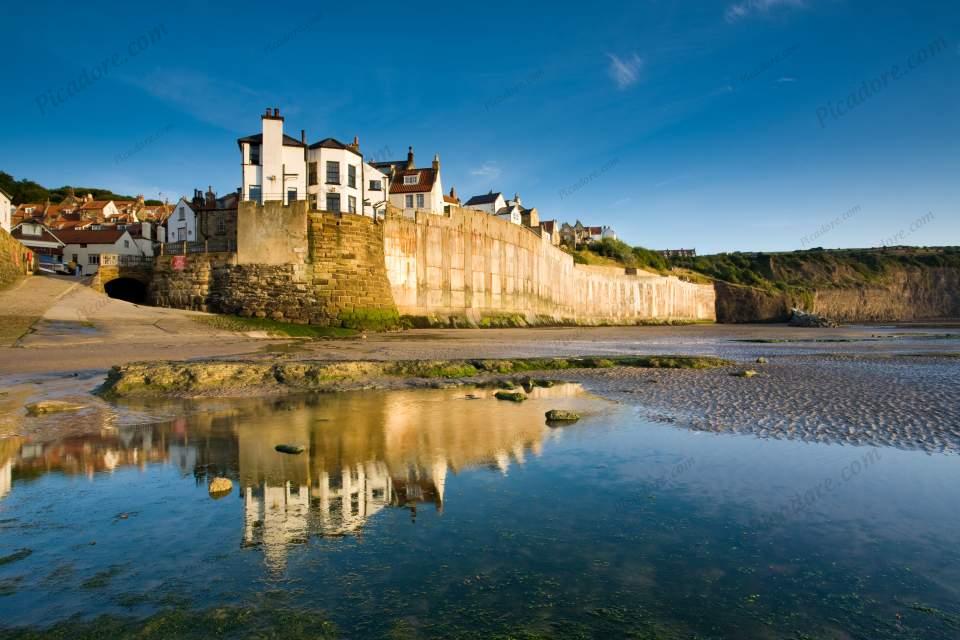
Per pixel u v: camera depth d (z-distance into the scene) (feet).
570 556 15.48
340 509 19.15
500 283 210.59
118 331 96.48
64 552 15.40
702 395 45.96
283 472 23.65
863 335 180.65
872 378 56.95
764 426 33.40
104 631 11.45
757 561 15.30
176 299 135.74
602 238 386.93
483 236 200.23
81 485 21.72
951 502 20.12
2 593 13.03
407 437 30.53
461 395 46.65
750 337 164.86
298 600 12.89
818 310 474.08
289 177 154.61
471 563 14.96
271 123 152.05
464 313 189.78
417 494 20.85
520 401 43.42
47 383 50.83
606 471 23.93
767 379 56.65
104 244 226.38
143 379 47.21
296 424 34.09
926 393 46.26
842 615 12.53
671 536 16.96
